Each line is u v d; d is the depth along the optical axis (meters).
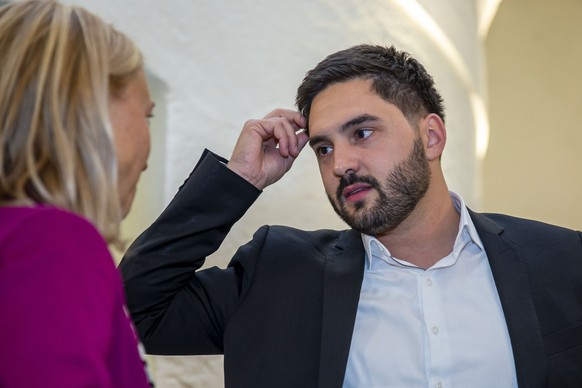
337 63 1.54
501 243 1.49
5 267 0.70
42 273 0.69
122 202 0.95
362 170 1.45
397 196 1.45
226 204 1.53
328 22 2.52
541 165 4.11
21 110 0.79
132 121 0.93
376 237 1.55
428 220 1.51
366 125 1.46
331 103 1.50
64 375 0.66
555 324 1.38
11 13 0.85
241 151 1.59
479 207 3.19
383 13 2.67
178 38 2.35
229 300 1.57
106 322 0.72
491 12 3.49
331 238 1.67
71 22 0.86
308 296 1.51
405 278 1.51
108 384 0.70
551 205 4.09
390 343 1.44
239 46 2.39
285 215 2.39
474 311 1.45
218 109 2.36
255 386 1.43
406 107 1.51
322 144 1.51
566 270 1.44
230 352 1.48
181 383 2.29
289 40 2.45
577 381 1.34
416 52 2.80
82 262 0.72
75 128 0.80
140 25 2.30
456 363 1.40
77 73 0.82
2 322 0.67
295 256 1.59
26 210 0.75
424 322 1.45
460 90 3.09
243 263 1.58
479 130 3.36
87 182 0.80
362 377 1.42
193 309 1.57
